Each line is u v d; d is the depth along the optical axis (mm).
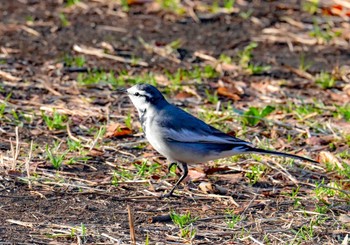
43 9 19422
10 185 10727
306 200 10633
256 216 10086
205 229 9609
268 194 10812
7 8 19375
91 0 20016
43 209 10047
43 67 15945
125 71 15758
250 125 13516
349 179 11367
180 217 9789
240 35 18250
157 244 9094
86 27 18359
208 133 10578
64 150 12133
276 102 14617
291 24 18891
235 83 15523
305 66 16594
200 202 10562
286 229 9656
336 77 15961
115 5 19766
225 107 14297
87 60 16453
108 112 13750
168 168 11445
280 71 16328
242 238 9359
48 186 10789
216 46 17609
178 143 10578
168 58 16812
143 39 17797
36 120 13312
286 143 12750
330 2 19734
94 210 10109
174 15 19266
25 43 17219
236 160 11969
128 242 9133
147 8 19609
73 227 9461
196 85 15344
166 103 10906
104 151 12195
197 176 11352
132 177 11234
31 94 14477
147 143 12609
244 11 19531
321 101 14727
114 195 10641
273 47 17656
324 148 12625
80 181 11016
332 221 9930
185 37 18031
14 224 9531
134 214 10047
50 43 17297
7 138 12492
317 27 18359
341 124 13586
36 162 11516
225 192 10844
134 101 10977
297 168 11789
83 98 14367
